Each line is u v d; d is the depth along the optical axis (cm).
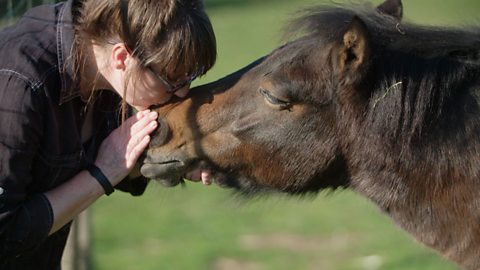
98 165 704
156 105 747
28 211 660
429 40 726
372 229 1650
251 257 1490
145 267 1432
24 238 655
